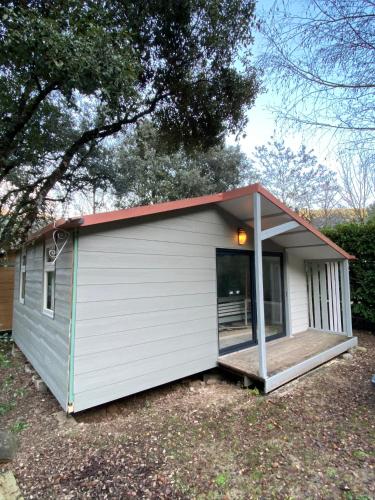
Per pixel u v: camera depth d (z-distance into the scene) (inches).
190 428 117.0
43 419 126.6
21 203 241.8
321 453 98.7
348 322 231.5
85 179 359.6
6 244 215.5
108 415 137.8
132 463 93.9
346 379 166.9
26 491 80.9
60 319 135.1
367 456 95.9
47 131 282.4
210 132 291.9
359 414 125.6
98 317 129.3
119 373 135.0
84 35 156.4
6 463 93.1
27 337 213.2
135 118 274.7
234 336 195.8
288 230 193.6
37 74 171.9
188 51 239.3
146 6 205.8
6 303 308.7
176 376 157.4
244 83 250.1
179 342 160.1
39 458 96.4
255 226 155.1
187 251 167.6
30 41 138.1
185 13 214.1
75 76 157.8
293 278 250.8
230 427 117.2
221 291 189.2
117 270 136.5
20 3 148.7
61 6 159.8
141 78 250.8
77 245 124.4
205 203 166.7
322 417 124.0
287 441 106.5
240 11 213.0
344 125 136.3
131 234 142.3
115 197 482.6
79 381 122.7
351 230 281.7
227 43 230.7
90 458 96.5
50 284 159.9
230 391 157.5
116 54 170.2
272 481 85.2
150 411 136.9
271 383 149.9
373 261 264.5
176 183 604.7
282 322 237.5
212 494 80.1
